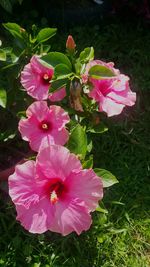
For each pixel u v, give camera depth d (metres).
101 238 0.45
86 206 0.34
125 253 0.45
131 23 0.66
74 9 0.65
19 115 0.42
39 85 0.41
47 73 0.41
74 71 0.39
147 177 0.51
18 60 0.44
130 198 0.49
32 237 0.44
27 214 0.35
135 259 0.44
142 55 0.62
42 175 0.35
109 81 0.39
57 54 0.39
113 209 0.47
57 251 0.44
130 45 0.64
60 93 0.40
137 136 0.54
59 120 0.40
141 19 0.66
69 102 0.43
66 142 0.39
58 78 0.38
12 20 0.64
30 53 0.44
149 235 0.46
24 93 0.46
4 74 0.49
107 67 0.37
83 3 0.66
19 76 0.44
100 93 0.38
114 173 0.50
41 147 0.37
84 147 0.37
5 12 0.64
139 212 0.48
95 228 0.45
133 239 0.46
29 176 0.35
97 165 0.51
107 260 0.44
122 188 0.49
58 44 0.62
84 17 0.66
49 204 0.35
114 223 0.46
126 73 0.61
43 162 0.34
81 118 0.42
